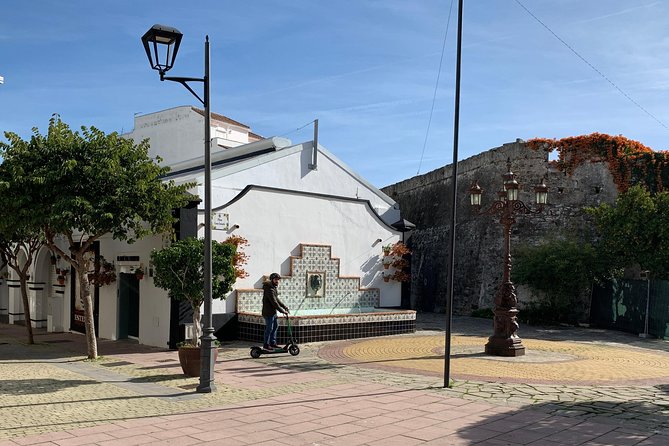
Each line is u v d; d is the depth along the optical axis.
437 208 31.98
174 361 13.76
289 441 7.08
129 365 13.15
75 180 12.60
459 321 24.77
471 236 28.78
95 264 18.72
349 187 22.38
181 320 15.97
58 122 13.38
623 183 24.81
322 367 12.65
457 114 10.28
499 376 11.53
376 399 9.42
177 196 13.78
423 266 32.03
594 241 25.11
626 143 25.14
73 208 12.26
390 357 14.07
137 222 13.56
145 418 8.17
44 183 12.47
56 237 21.20
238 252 17.20
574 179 25.98
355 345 16.27
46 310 22.78
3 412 8.52
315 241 19.83
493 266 27.25
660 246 21.28
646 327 20.06
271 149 21.14
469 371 12.09
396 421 8.02
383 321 18.77
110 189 13.00
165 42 9.85
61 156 12.86
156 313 16.55
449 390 10.13
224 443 6.98
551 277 23.12
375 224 21.86
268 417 8.23
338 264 20.38
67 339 18.75
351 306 20.77
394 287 22.44
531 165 26.81
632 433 7.46
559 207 26.08
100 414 8.41
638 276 23.50
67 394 9.85
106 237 18.36
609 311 22.52
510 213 14.69
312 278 19.55
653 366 13.34
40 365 13.23
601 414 8.46
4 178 12.53
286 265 18.94
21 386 10.58
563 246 23.47
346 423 7.91
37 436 7.23
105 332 18.66
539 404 9.09
